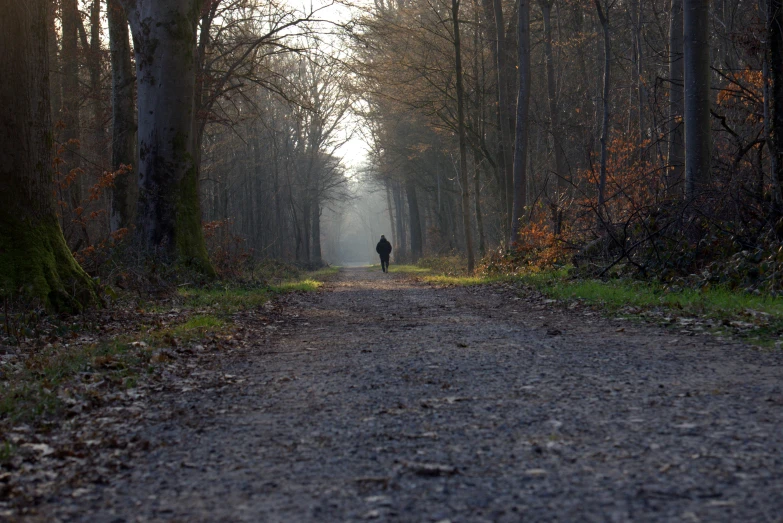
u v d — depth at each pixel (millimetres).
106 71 28219
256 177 50594
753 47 15227
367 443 4258
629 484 3318
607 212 16812
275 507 3256
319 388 6043
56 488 3643
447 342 8430
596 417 4582
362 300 16562
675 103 19047
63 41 25109
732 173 14039
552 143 35531
